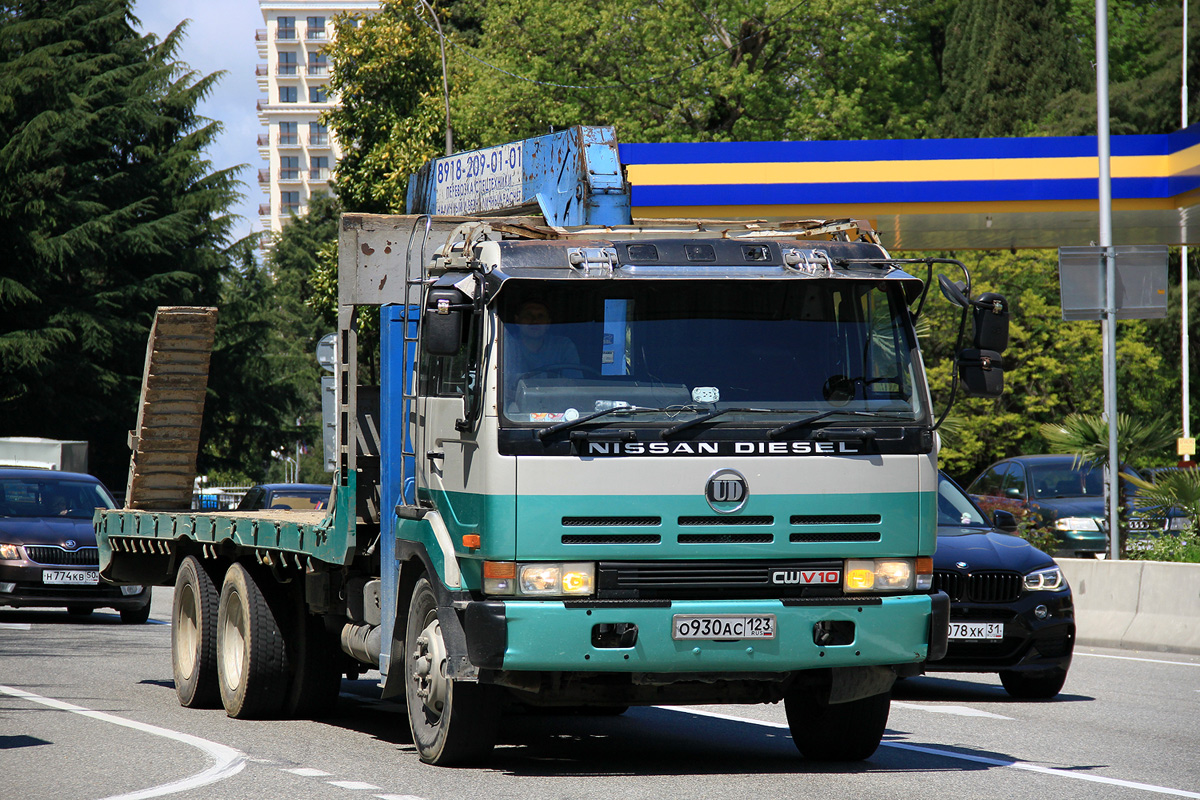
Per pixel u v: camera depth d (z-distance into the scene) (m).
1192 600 42.41
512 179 29.80
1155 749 24.88
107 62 138.12
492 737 21.78
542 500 19.89
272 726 27.50
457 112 109.44
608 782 20.73
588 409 20.16
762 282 20.94
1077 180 74.62
